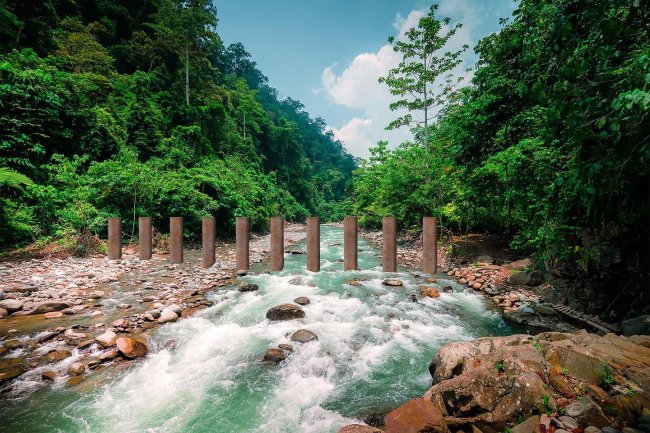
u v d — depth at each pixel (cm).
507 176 697
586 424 200
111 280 729
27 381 346
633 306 483
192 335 478
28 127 991
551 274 685
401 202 1327
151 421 304
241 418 312
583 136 181
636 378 242
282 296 664
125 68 2300
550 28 177
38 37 1473
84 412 310
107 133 1270
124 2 2517
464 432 232
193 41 2430
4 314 497
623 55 190
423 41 1177
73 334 442
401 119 1260
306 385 370
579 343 315
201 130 2159
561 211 491
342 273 888
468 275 835
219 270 882
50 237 927
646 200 276
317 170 6644
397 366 414
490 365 267
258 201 2281
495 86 607
